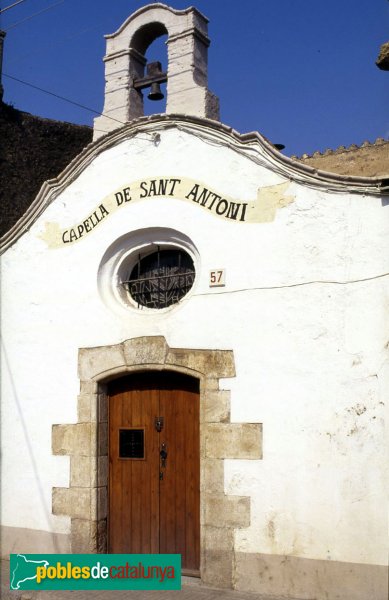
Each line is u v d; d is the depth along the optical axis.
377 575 6.63
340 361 7.10
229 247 7.90
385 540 6.64
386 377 6.84
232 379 7.67
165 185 8.44
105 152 8.99
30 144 12.39
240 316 7.72
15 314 9.45
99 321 8.69
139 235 8.69
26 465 9.04
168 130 8.53
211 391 7.77
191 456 8.12
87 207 9.03
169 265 8.73
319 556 6.94
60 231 9.21
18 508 9.02
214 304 7.90
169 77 8.95
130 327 8.43
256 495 7.37
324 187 7.41
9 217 11.75
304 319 7.35
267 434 7.39
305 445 7.17
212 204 8.08
